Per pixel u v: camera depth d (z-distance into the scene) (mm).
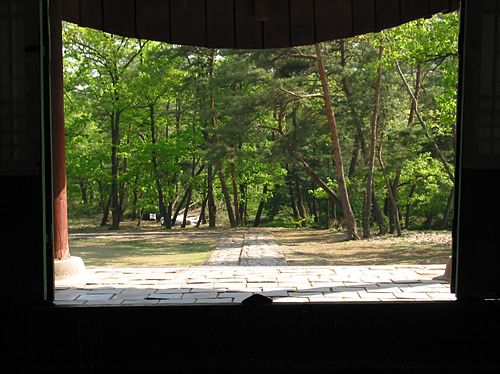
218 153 21188
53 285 2826
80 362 2676
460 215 2641
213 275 6359
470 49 2572
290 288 5258
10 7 2521
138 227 27031
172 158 24609
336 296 4762
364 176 20719
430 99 22016
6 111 2539
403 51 14023
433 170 20844
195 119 25141
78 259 6223
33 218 2586
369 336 2725
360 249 13758
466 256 2646
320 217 34250
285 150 20438
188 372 2709
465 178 2615
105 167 30375
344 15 5566
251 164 26062
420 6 5305
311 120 21547
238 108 19688
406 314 2723
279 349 2729
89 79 24125
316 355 2719
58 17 5789
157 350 2719
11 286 2607
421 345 2709
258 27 5594
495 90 2561
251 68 18484
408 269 6648
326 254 12445
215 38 5578
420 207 28094
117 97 24109
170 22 5492
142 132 30234
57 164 6117
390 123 20672
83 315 2684
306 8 5570
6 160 2553
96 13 5504
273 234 20906
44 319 2643
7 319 2617
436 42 12273
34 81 2545
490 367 2664
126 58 24984
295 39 5617
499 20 2543
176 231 22344
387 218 24812
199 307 2748
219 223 33375
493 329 2666
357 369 2701
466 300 2678
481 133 2584
